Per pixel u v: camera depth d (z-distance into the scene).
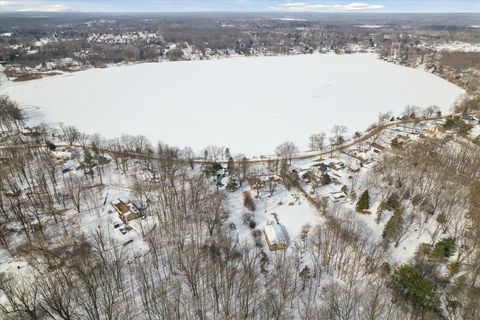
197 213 97.44
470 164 117.00
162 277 75.62
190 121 194.75
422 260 78.00
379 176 117.25
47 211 101.12
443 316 65.12
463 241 83.69
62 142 161.00
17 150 138.25
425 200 97.31
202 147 160.75
